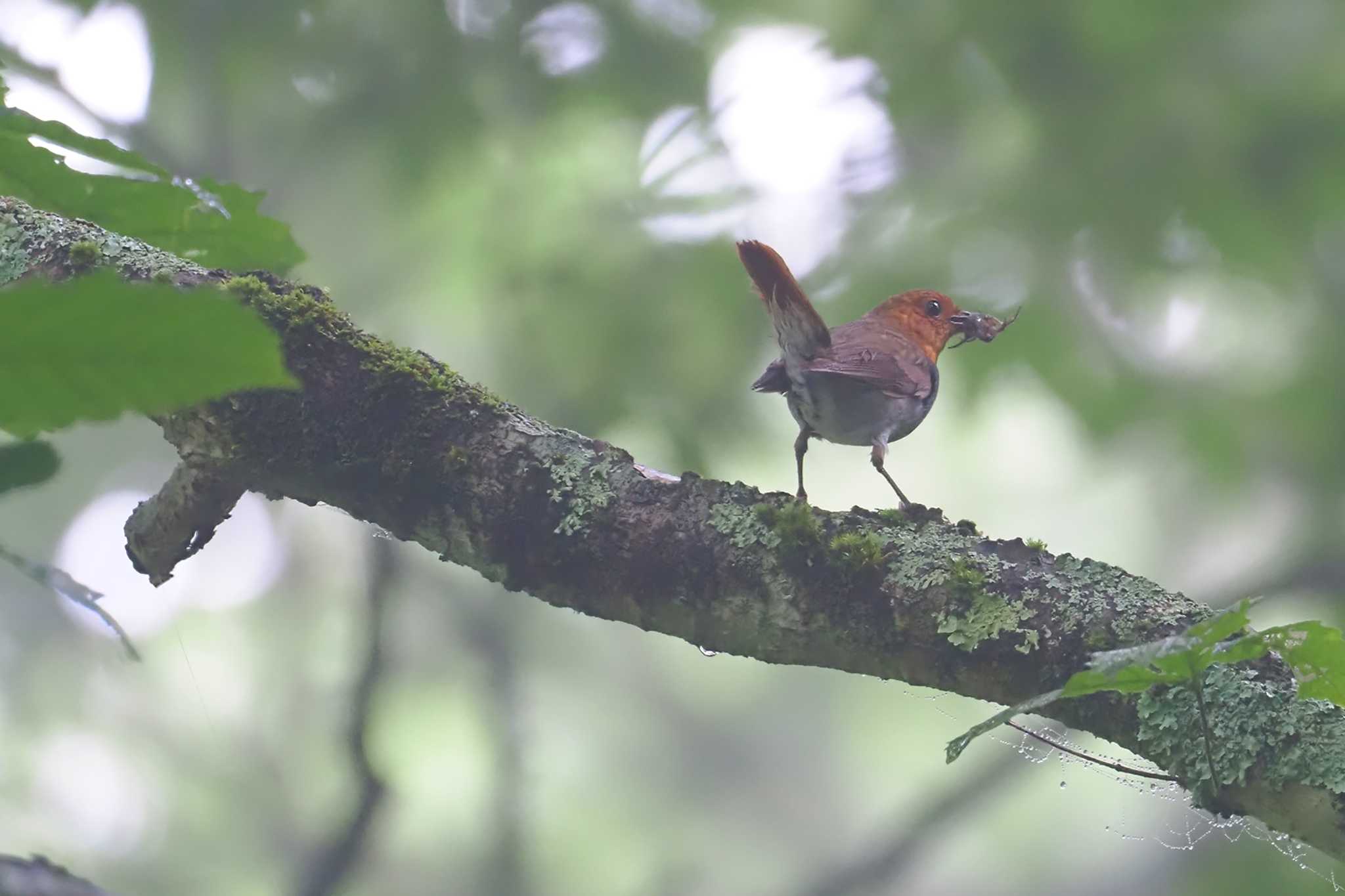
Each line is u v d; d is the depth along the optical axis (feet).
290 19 37.55
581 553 13.34
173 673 61.93
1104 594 12.47
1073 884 61.21
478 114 38.22
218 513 16.62
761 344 38.60
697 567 13.07
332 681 61.57
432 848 53.88
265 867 58.75
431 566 47.34
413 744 53.11
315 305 13.99
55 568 4.67
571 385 38.65
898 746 70.59
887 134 39.70
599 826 66.03
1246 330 40.68
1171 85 38.63
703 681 69.62
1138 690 9.71
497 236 39.88
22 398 3.87
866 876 47.75
